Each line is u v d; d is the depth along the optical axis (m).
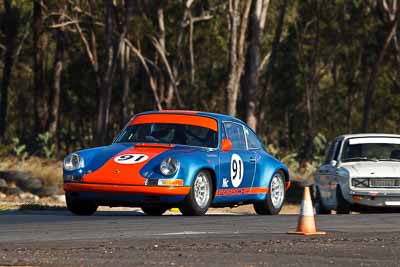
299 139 155.12
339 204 43.59
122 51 123.81
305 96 151.62
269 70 131.25
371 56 141.38
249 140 38.97
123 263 19.56
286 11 139.88
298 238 25.30
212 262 19.89
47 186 65.12
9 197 59.44
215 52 136.25
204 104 141.12
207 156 35.44
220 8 127.00
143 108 142.00
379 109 148.12
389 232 27.64
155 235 26.06
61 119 160.38
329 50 143.12
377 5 110.19
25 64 145.62
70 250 21.89
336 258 20.89
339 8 140.50
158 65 131.25
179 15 125.69
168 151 35.09
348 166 44.09
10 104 154.00
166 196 33.84
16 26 128.62
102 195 34.38
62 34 128.12
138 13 116.69
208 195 35.31
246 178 37.75
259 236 25.88
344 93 152.00
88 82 147.75
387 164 44.00
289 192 71.50
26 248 22.33
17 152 85.75
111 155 35.06
